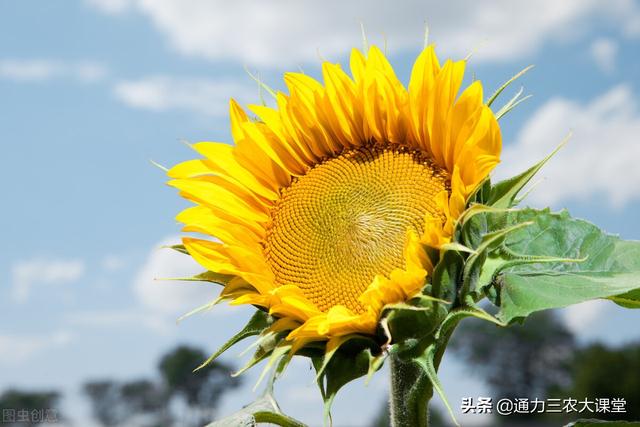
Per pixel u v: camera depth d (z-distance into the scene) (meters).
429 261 0.67
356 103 0.77
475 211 0.65
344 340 0.67
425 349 0.66
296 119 0.79
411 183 0.73
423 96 0.72
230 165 0.79
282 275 0.75
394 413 0.72
